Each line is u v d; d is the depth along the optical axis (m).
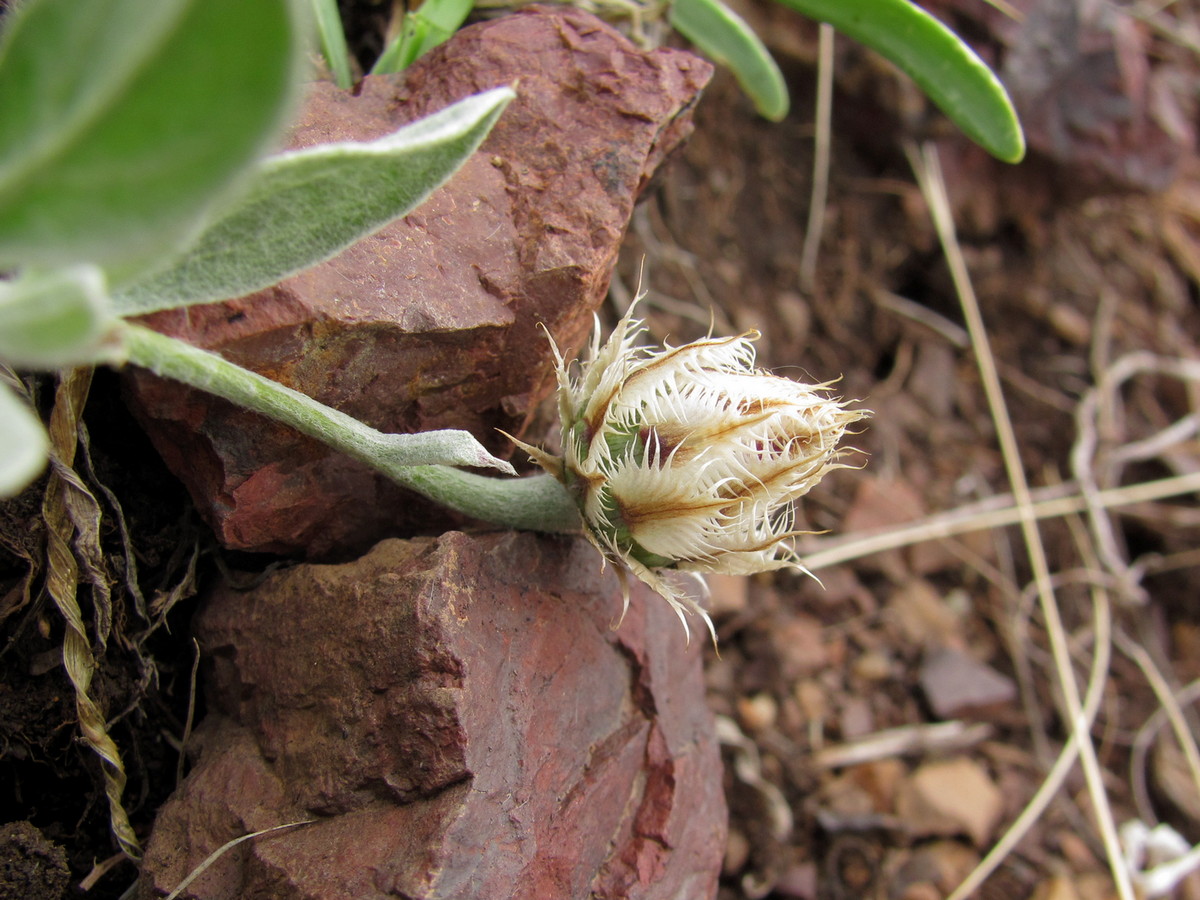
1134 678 0.17
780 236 0.18
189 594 0.09
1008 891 0.14
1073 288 0.20
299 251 0.07
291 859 0.07
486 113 0.06
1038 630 0.17
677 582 0.09
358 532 0.09
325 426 0.07
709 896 0.09
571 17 0.10
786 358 0.17
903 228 0.19
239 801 0.08
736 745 0.14
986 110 0.12
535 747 0.08
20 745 0.08
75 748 0.08
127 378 0.08
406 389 0.09
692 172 0.17
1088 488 0.18
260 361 0.08
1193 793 0.16
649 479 0.08
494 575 0.08
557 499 0.09
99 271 0.05
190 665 0.09
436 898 0.07
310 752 0.08
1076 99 0.18
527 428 0.10
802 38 0.18
